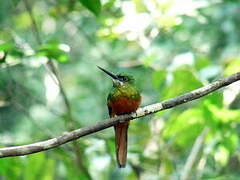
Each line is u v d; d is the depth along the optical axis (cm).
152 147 1227
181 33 1470
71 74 1645
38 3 1662
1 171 978
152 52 1125
